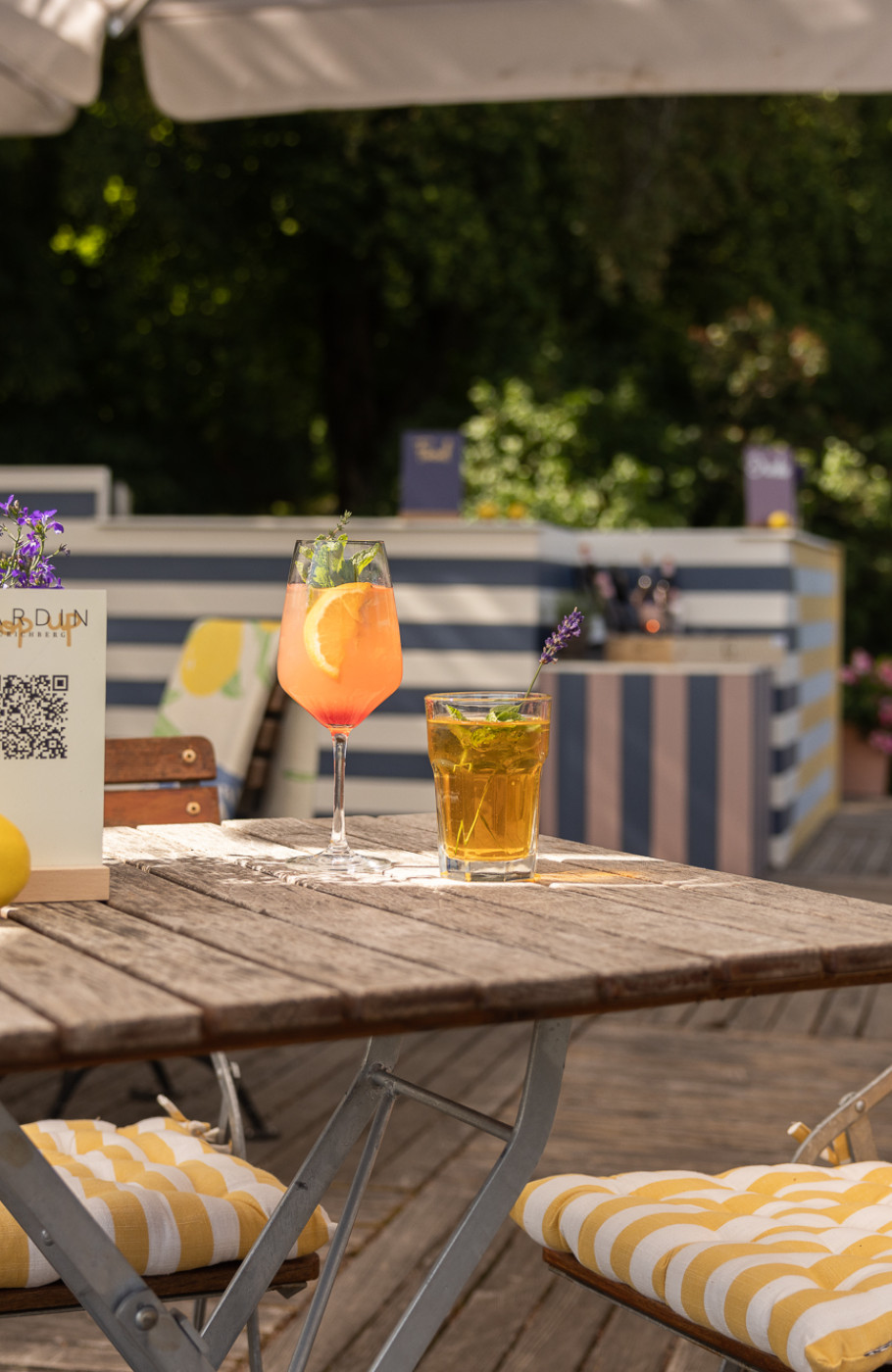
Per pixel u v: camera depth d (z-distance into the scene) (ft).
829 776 25.50
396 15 10.05
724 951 2.90
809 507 39.78
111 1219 3.87
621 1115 9.64
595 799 17.16
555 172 36.63
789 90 10.01
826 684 24.66
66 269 37.88
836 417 43.29
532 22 9.91
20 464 37.47
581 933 3.10
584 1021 12.17
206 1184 4.31
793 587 19.86
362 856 4.15
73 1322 6.97
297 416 41.70
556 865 4.05
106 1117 9.29
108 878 3.49
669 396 43.45
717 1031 11.89
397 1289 7.13
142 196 35.14
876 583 39.65
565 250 39.27
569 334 42.34
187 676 9.82
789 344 40.01
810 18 9.52
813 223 42.68
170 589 17.94
